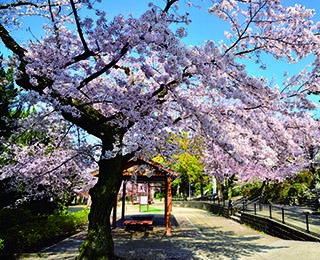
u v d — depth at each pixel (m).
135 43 4.92
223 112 6.53
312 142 7.12
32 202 12.76
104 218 6.59
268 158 7.01
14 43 6.20
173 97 6.12
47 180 10.95
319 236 8.30
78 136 8.25
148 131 6.77
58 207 14.89
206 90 6.89
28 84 5.97
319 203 15.70
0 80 8.42
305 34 5.79
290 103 6.43
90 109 6.86
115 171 6.96
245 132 6.94
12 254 8.00
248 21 6.28
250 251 8.27
